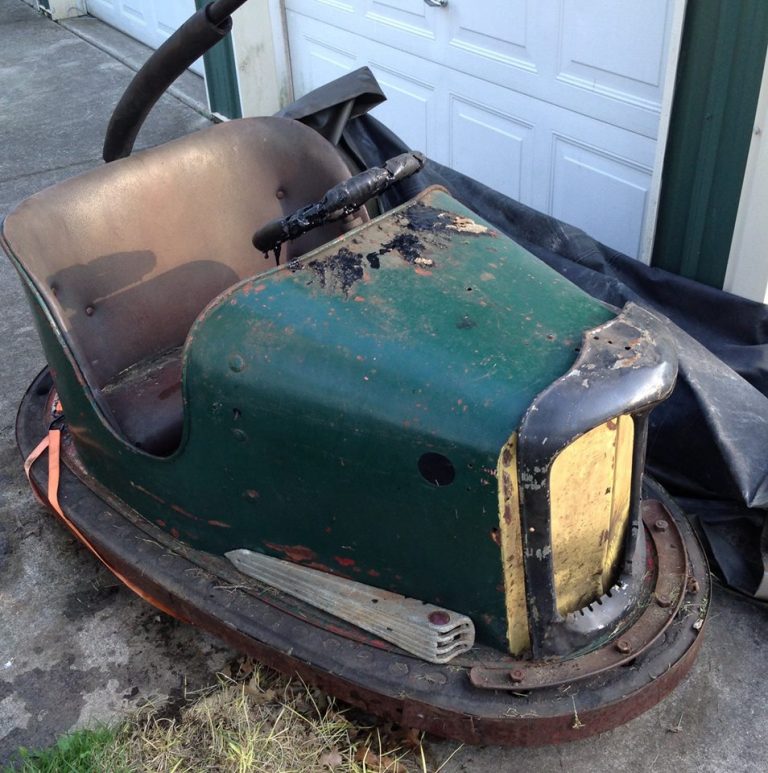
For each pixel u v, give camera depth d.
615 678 1.69
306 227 1.79
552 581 1.64
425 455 1.57
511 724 1.64
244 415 1.74
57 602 2.35
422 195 1.99
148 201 2.29
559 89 3.16
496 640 1.72
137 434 2.10
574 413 1.50
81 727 2.03
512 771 1.89
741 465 2.28
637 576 1.85
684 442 2.38
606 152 3.09
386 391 1.61
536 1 3.10
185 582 1.95
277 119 2.45
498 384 1.55
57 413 2.48
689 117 2.57
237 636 1.86
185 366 1.78
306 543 1.83
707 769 1.88
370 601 1.78
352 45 4.21
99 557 2.17
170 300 2.36
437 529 1.63
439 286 1.73
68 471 2.29
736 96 2.42
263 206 2.46
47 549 2.52
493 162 3.65
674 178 2.70
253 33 4.66
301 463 1.72
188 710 2.04
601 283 2.67
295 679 2.07
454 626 1.70
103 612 2.31
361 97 3.02
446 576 1.69
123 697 2.09
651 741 1.94
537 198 3.50
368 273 1.77
